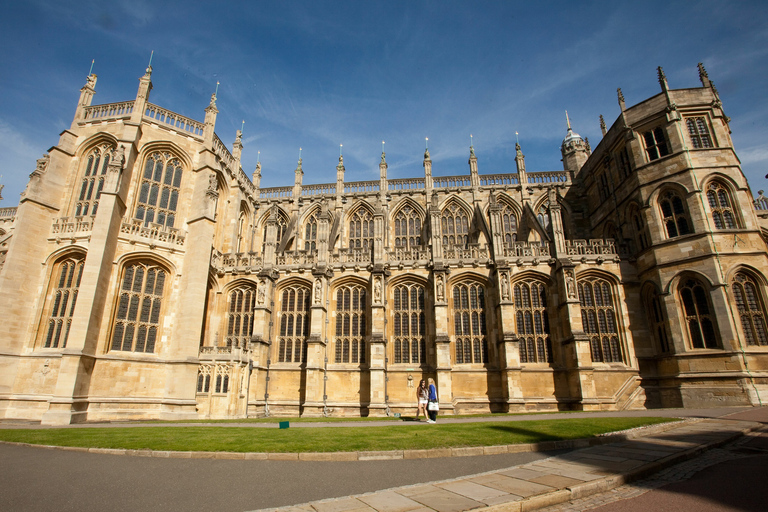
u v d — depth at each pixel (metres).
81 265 33.75
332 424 24.33
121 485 10.91
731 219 34.41
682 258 34.66
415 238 49.59
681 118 37.03
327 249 40.91
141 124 37.00
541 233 42.38
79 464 13.47
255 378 36.34
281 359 39.59
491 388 36.50
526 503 8.67
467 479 10.63
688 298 34.34
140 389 32.72
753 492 9.23
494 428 19.59
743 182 35.38
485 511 8.23
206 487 10.66
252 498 9.69
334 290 40.69
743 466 11.82
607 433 16.91
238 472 12.22
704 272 33.44
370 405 35.50
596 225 47.38
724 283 32.56
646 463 11.74
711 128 36.66
